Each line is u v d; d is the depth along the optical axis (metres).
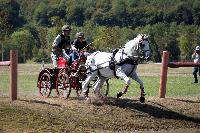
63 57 15.92
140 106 15.37
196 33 108.12
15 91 15.09
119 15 140.00
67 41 16.22
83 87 15.58
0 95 17.66
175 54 97.56
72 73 15.62
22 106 14.18
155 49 89.94
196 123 14.84
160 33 106.44
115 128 13.66
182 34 110.25
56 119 13.50
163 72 16.61
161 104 15.85
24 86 22.47
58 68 15.92
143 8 140.25
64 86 15.72
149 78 27.95
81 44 16.34
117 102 15.50
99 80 15.70
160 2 142.50
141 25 138.38
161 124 14.44
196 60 24.58
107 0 144.50
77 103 14.96
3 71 36.19
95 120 13.88
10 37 94.88
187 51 98.50
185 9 139.50
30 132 12.50
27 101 14.90
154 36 97.94
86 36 99.19
